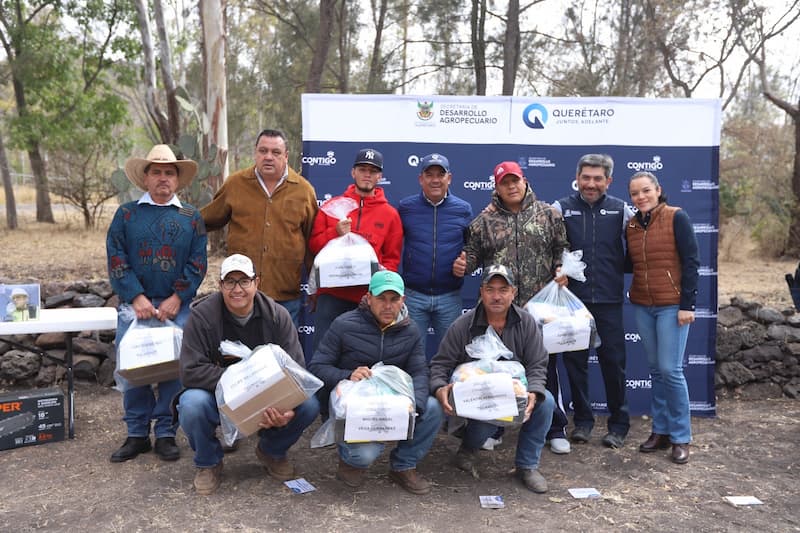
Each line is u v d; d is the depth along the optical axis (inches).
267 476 146.0
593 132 195.6
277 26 745.6
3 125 684.7
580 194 165.8
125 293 147.9
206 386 132.3
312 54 688.4
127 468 149.1
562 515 129.3
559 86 637.3
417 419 135.1
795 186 491.2
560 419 165.3
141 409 155.3
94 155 641.0
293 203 165.5
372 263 155.3
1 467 148.8
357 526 122.6
